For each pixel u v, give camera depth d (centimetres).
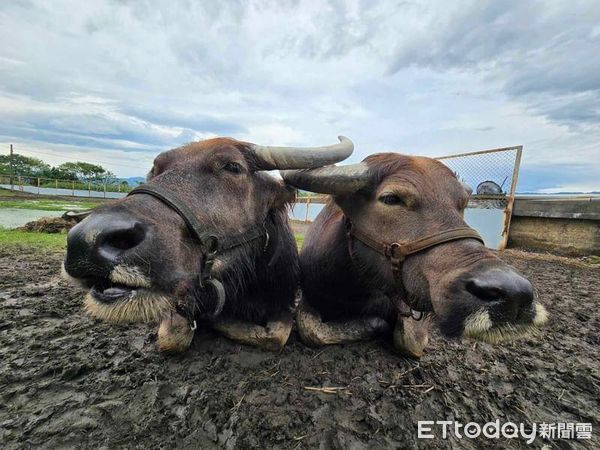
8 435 66
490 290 57
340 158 98
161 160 82
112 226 56
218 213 76
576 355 113
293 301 123
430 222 71
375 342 110
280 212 104
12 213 561
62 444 65
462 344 117
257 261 98
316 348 105
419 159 82
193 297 74
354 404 80
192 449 65
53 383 83
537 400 87
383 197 77
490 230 370
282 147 89
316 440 69
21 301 142
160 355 98
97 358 95
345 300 105
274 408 77
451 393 87
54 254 235
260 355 99
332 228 102
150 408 75
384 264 80
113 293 57
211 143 84
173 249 64
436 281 65
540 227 336
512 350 115
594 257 291
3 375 86
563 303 171
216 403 78
